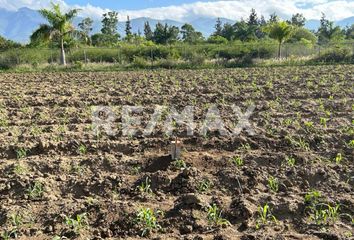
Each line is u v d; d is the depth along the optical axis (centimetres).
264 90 1445
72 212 535
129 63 3161
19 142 828
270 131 858
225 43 4244
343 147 757
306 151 739
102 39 6038
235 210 527
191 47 3503
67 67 2933
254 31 6256
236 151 754
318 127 888
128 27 7725
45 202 577
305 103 1178
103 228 502
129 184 630
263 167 659
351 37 5591
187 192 602
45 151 773
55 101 1288
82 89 1630
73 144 788
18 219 521
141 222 506
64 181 634
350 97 1279
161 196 590
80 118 1045
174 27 6031
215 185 615
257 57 3253
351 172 645
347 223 508
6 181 632
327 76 1856
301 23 6994
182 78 1980
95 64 3097
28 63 3162
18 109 1196
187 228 496
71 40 3288
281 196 574
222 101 1255
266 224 502
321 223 501
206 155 716
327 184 614
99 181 629
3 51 3406
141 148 780
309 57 3077
